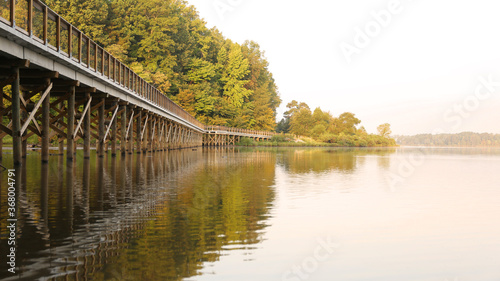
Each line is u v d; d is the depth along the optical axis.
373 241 5.68
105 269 4.24
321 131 97.81
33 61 11.99
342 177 14.88
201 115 71.19
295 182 12.83
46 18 11.88
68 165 15.19
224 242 5.43
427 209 8.23
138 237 5.53
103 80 17.42
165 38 62.16
